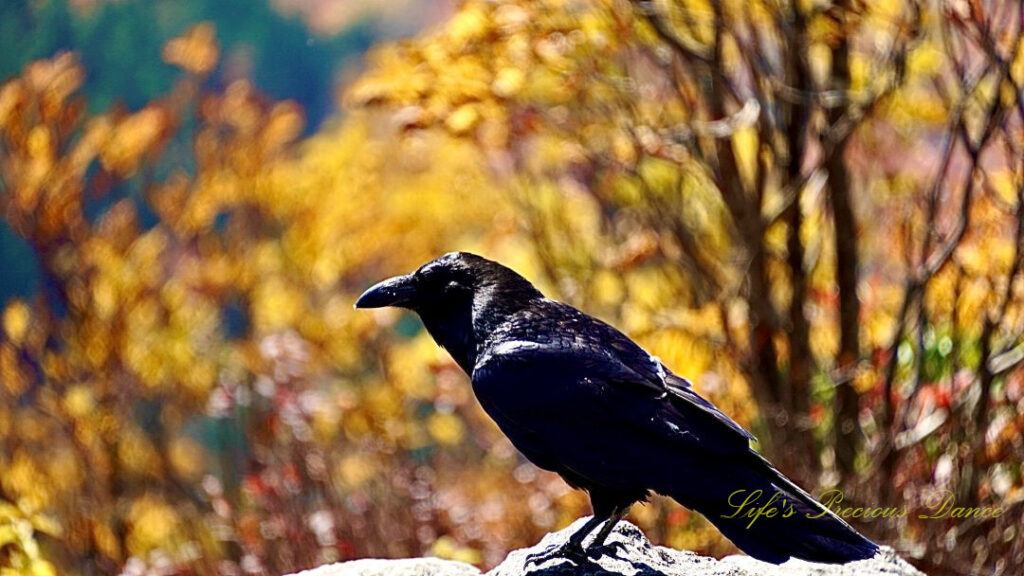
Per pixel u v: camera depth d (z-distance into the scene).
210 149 21.33
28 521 12.59
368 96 12.59
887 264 12.71
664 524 11.78
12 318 18.45
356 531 13.88
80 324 18.80
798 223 12.22
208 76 22.19
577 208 14.56
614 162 13.02
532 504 13.88
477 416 15.72
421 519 13.95
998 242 11.53
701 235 13.16
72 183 19.11
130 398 18.64
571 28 12.23
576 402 7.28
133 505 17.12
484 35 12.26
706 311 12.36
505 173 14.74
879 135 12.99
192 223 20.77
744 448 7.05
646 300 13.74
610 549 7.66
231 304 20.58
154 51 31.20
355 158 21.53
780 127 12.43
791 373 12.07
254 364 16.03
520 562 7.73
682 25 12.69
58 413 18.19
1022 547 10.44
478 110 12.41
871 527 10.76
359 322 18.75
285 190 21.44
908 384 11.63
